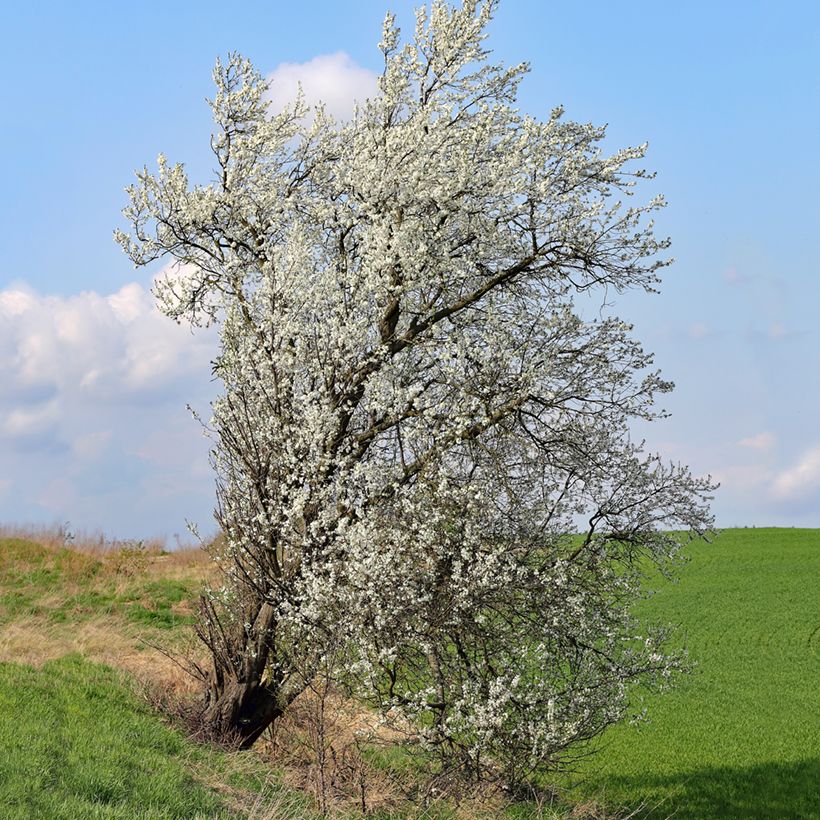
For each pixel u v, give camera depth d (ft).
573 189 46.29
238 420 49.78
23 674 51.70
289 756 49.85
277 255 49.26
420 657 44.65
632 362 47.01
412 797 44.62
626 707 47.60
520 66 52.95
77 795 34.65
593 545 46.19
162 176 53.93
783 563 162.40
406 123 51.08
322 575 45.44
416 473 45.62
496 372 44.98
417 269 46.24
